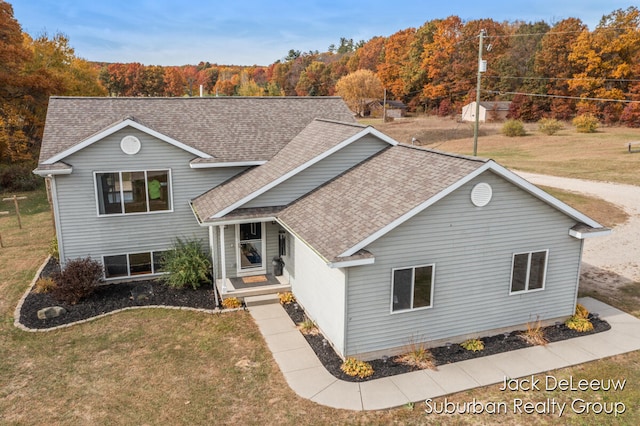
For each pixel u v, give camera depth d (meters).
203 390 10.45
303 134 18.88
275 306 14.86
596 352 12.00
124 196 16.45
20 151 37.16
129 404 9.98
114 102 19.06
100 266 15.91
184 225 17.42
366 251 10.80
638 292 15.74
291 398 10.15
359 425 9.30
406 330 11.87
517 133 55.41
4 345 12.52
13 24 35.88
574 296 13.59
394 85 85.75
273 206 15.28
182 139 17.61
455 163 12.16
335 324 11.77
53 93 38.75
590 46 58.53
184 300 15.31
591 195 28.03
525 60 73.25
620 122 58.22
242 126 19.36
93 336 12.99
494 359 11.70
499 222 12.12
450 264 11.91
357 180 14.54
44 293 15.80
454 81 76.94
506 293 12.75
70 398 10.20
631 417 9.54
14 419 9.51
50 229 23.89
